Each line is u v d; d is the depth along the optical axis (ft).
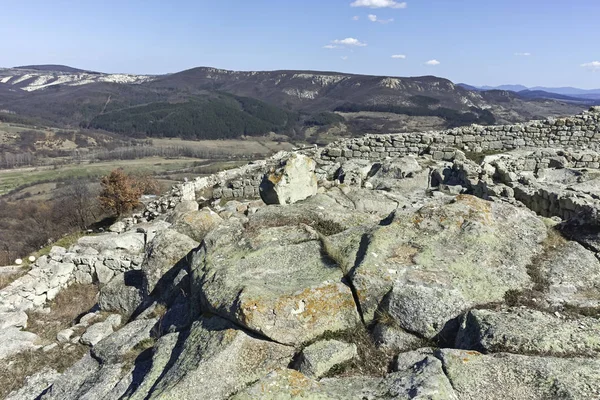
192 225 34.53
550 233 24.59
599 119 69.26
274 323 18.58
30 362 30.14
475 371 15.33
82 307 40.34
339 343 18.58
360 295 20.33
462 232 23.44
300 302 19.33
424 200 44.01
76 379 24.34
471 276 20.63
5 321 35.94
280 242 25.26
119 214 80.64
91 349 26.73
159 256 31.50
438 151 70.03
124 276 35.37
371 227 25.99
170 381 17.63
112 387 21.86
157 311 28.53
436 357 16.58
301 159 37.24
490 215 24.97
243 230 27.94
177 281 28.60
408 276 20.31
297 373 16.34
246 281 21.24
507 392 14.52
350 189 43.06
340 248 24.09
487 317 17.97
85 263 46.11
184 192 69.72
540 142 70.95
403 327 19.22
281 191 35.50
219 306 20.07
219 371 17.34
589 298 19.69
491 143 71.82
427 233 23.54
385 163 62.54
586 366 14.93
